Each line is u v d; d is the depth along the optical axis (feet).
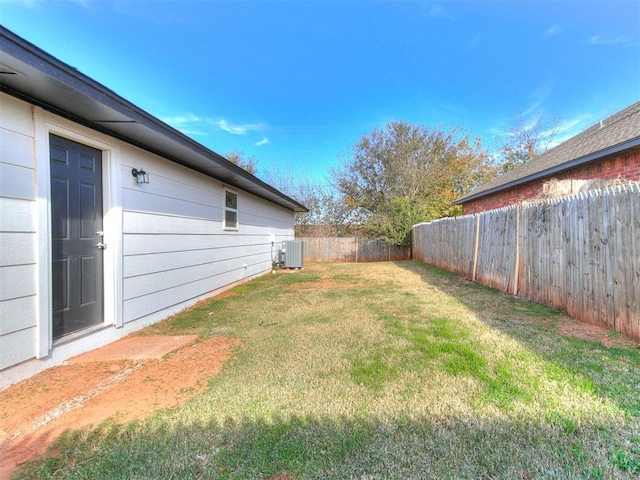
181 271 16.87
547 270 14.94
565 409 6.37
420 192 59.52
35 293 8.86
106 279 11.93
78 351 10.28
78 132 10.52
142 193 13.83
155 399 7.41
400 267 35.09
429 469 4.96
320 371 8.56
